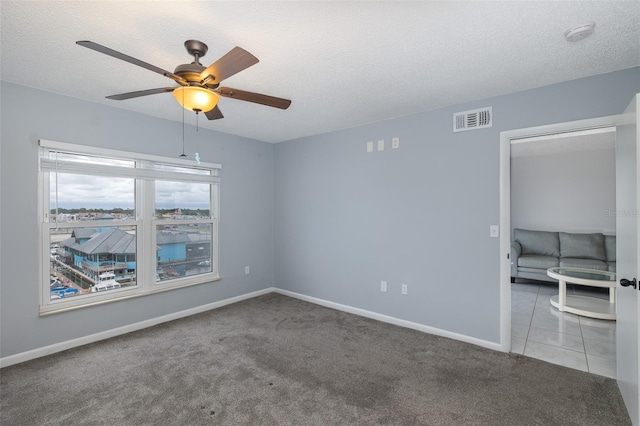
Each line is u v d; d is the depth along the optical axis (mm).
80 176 2928
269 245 4680
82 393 2119
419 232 3236
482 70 2260
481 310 2861
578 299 4148
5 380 2277
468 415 1897
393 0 1503
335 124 3664
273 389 2170
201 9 1573
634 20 1655
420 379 2297
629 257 1835
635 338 1724
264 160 4578
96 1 1507
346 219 3848
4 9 1563
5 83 2473
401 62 2145
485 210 2832
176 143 3543
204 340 2979
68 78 2430
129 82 2504
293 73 2309
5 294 2492
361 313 3699
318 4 1538
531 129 2592
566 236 5184
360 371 2410
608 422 1832
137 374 2363
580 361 2557
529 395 2098
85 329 2898
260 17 1642
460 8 1568
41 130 2645
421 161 3213
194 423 1831
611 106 2281
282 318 3590
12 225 2523
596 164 5273
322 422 1838
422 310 3225
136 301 3244
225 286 4082
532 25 1717
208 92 1727
